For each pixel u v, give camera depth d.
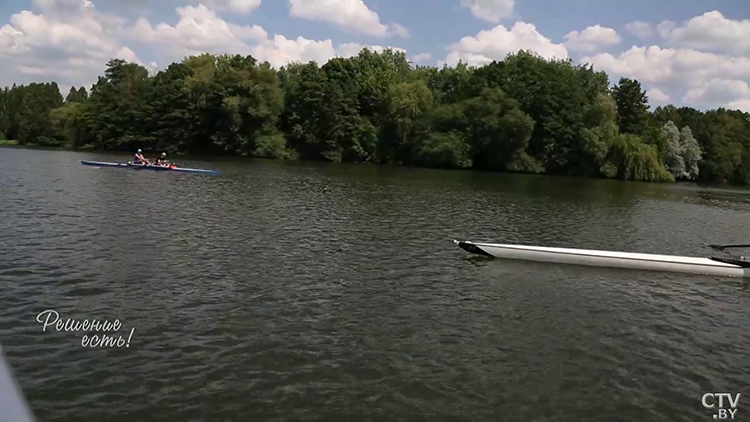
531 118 88.12
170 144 96.69
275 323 14.98
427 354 13.55
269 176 55.03
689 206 50.75
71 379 11.61
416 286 18.92
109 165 55.91
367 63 110.25
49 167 52.62
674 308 18.05
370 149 95.19
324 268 20.44
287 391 11.52
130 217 27.47
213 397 11.18
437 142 88.00
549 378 12.70
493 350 14.02
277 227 27.28
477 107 87.75
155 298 16.31
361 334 14.55
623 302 18.39
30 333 13.59
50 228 24.02
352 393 11.57
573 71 96.44
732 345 15.20
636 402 11.88
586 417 11.20
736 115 129.50
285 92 99.12
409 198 42.19
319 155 96.94
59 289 16.59
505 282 19.94
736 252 28.03
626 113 95.38
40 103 113.31
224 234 24.94
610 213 41.16
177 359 12.66
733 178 109.25
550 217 36.62
